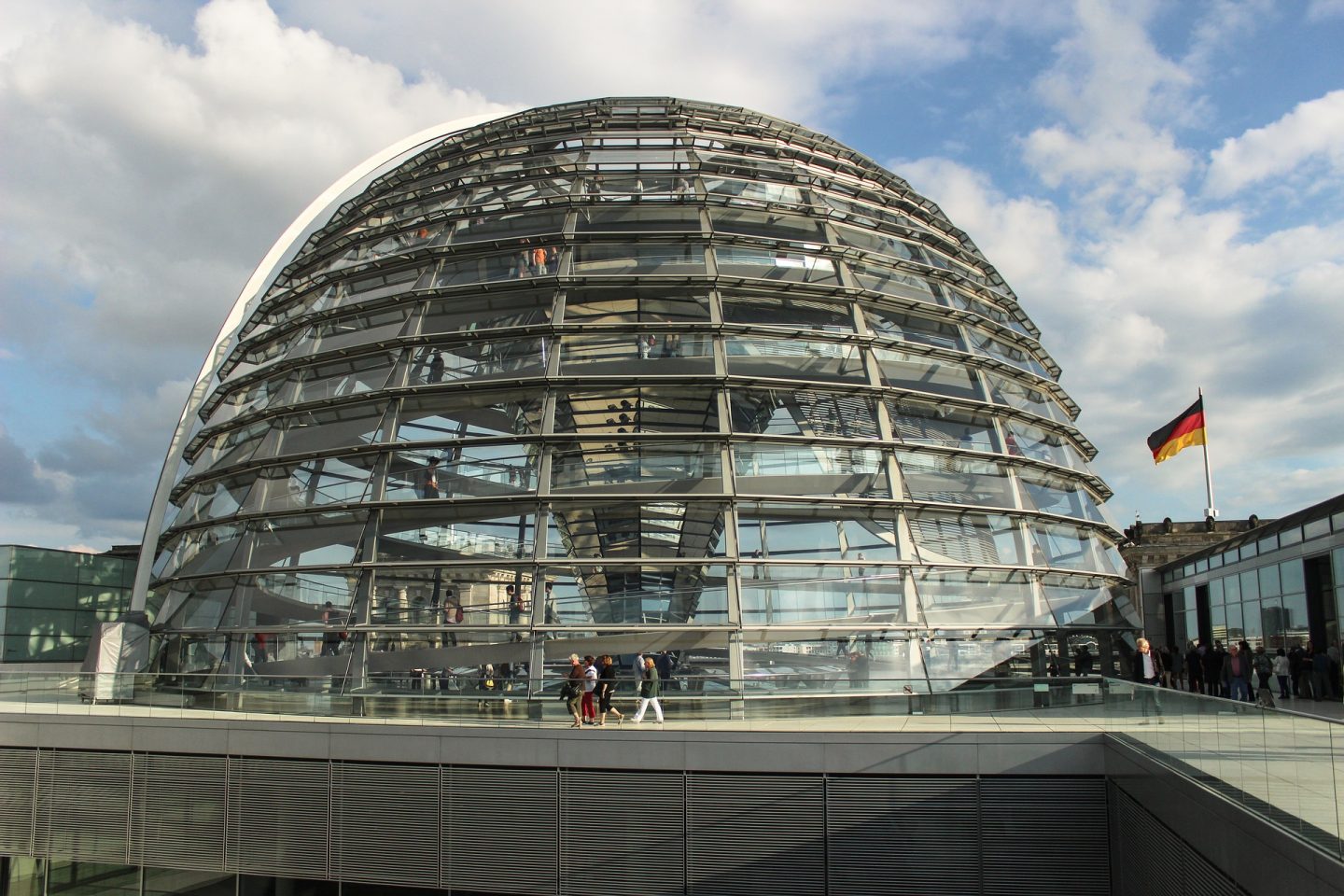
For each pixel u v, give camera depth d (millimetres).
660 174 30812
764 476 24312
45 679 23188
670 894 18344
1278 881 10234
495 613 22625
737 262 28250
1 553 44031
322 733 20047
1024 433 28219
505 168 32312
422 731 19500
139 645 29031
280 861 20219
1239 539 39156
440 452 24984
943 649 22672
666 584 22703
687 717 20484
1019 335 31516
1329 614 30281
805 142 35406
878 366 26906
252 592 24781
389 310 28531
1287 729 10180
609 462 24297
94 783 21672
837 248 29047
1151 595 54250
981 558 24391
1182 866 13617
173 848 20984
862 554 23516
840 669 21969
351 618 23312
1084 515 27750
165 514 33625
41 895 22125
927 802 17812
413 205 32188
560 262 28047
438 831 19328
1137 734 16328
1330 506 29359
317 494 25469
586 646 22109
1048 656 23578
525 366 25797
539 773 18938
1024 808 17625
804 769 18094
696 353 26031
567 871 18719
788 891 18016
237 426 29031
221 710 22219
